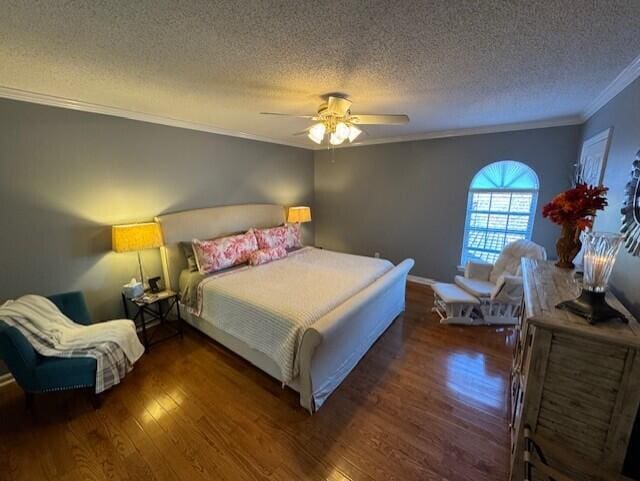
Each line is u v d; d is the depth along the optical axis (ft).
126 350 7.09
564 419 4.00
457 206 13.25
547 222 11.31
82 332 7.05
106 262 9.15
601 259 3.88
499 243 12.67
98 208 8.85
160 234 9.47
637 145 5.29
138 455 5.46
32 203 7.61
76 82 6.63
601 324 3.79
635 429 3.85
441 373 7.84
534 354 4.00
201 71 6.04
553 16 4.04
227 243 10.58
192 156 11.24
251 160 13.71
